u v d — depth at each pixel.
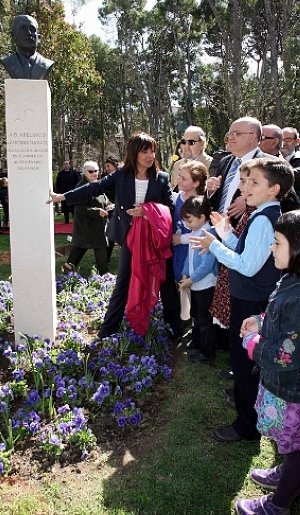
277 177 2.54
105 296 5.31
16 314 4.16
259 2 23.58
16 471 2.77
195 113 32.94
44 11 17.06
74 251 6.71
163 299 4.48
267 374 2.27
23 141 3.90
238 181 3.65
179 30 32.41
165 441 3.04
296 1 21.14
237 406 3.01
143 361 3.65
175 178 5.32
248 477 2.73
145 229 3.95
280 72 22.92
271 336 2.23
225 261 2.67
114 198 4.25
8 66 3.92
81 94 19.56
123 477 2.72
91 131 36.66
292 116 20.50
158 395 3.57
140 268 3.94
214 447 2.98
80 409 3.14
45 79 4.00
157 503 2.52
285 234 2.16
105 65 37.59
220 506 2.51
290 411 2.24
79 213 6.45
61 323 4.52
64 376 3.65
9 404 3.38
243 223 3.13
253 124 3.45
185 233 4.17
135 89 36.28
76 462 2.86
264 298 2.75
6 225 11.64
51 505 2.50
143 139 3.96
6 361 3.98
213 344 4.11
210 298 3.97
